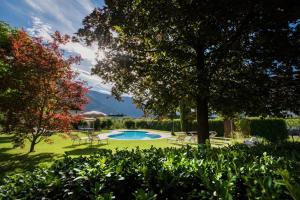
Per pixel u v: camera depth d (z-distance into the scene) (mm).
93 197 3414
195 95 10250
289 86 9992
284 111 10328
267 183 2764
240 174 3705
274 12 9016
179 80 10047
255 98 9594
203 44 10656
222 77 10680
